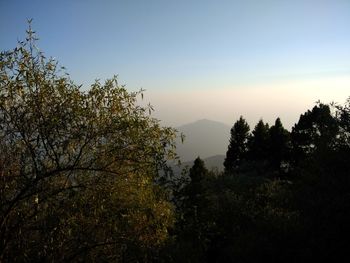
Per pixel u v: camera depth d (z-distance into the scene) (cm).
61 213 684
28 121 681
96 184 721
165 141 797
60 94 726
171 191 849
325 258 1427
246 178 3541
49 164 694
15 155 680
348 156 1580
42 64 740
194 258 1147
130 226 781
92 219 737
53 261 700
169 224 858
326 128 1758
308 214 1552
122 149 743
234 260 1822
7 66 709
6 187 672
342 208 1444
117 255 769
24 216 676
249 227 2073
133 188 779
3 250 661
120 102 768
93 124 723
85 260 747
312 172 1678
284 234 1616
